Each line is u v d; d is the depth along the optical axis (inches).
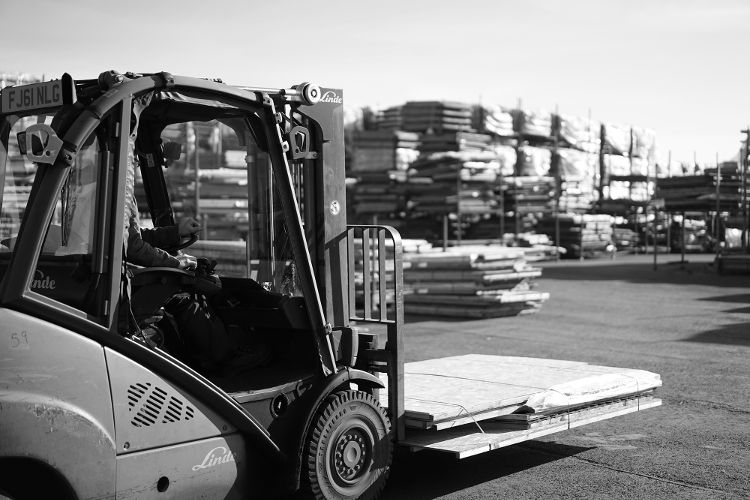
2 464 143.0
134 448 157.8
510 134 1132.5
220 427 173.0
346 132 1060.5
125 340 157.3
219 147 772.6
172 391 164.6
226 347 192.2
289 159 191.9
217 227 775.1
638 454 247.0
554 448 254.8
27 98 165.5
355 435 196.2
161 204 216.4
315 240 203.0
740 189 941.2
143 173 214.7
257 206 203.3
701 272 912.9
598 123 1275.8
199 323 188.2
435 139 1005.8
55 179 148.9
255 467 182.1
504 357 305.4
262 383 186.9
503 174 1102.4
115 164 156.8
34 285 161.0
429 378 258.4
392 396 207.6
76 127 151.9
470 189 989.8
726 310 588.7
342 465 193.2
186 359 186.9
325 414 188.4
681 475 225.6
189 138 755.4
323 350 192.7
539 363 287.9
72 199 163.3
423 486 218.1
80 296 158.6
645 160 1341.0
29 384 142.6
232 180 773.9
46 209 147.6
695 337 474.9
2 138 179.0
